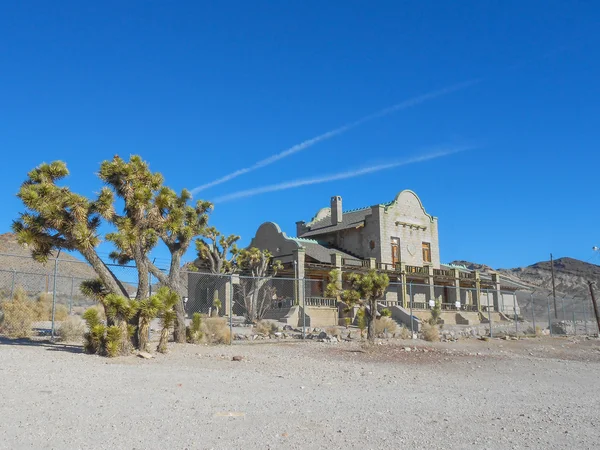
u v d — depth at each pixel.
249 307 33.56
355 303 23.83
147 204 16.14
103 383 10.41
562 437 7.30
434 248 50.91
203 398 9.38
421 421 8.09
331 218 50.72
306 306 36.25
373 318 23.70
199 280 40.53
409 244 48.31
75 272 51.16
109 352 14.69
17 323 19.36
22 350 14.68
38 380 10.21
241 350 19.31
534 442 6.98
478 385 13.05
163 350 16.62
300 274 37.62
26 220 15.10
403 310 35.81
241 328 28.36
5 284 38.81
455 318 44.50
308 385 11.75
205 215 21.77
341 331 29.11
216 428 7.17
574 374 16.38
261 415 8.09
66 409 7.91
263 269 34.91
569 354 24.08
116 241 15.23
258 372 13.64
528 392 11.99
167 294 16.66
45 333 20.86
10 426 6.80
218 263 34.12
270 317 37.28
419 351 21.66
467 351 22.73
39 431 6.64
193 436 6.72
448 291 50.06
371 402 9.69
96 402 8.54
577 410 9.56
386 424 7.78
